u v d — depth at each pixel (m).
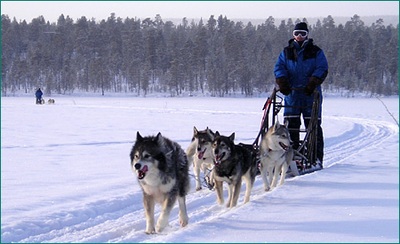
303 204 5.83
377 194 6.36
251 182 6.81
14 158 10.64
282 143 7.26
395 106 37.69
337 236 4.48
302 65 8.65
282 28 107.81
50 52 94.62
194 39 99.50
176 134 15.93
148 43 94.56
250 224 4.95
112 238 5.16
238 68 82.06
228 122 21.03
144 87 81.00
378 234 4.53
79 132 16.94
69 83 84.69
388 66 82.38
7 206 6.13
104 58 93.62
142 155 5.28
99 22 115.69
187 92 84.25
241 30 110.81
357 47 87.06
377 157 10.30
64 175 8.54
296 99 8.80
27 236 5.14
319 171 8.26
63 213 5.85
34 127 18.77
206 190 7.66
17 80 84.81
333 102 47.81
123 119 22.88
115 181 7.85
